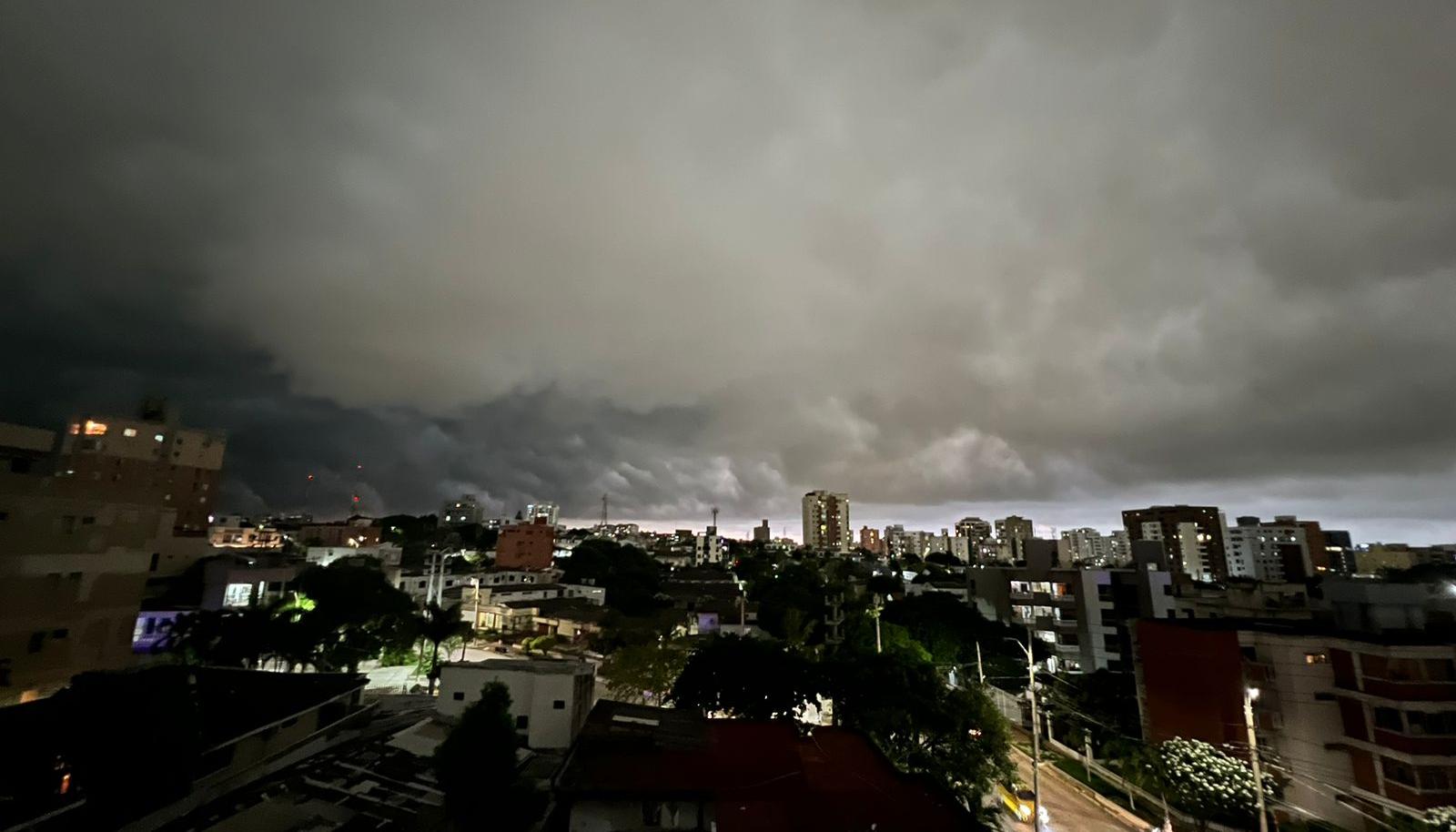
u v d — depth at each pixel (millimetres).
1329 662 42219
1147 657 49750
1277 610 67250
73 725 21906
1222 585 88062
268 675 38500
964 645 70750
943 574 142500
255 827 24609
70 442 80750
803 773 24125
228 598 64875
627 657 50312
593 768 23625
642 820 21781
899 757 35375
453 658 75250
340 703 37094
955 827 21531
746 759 25047
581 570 125750
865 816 21734
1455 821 29531
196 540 69188
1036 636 78312
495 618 91312
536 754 39094
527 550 138125
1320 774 40406
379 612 60656
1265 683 43562
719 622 89688
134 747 22422
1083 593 77312
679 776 23156
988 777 35719
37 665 38250
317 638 52281
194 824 24781
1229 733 43594
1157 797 41094
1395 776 38000
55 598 39438
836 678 38812
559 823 23141
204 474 91375
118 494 43875
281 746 31719
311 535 124625
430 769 31641
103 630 42000
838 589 95688
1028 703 60750
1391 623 45031
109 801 22219
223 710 31594
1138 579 75688
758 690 38531
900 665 39688
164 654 52906
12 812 21375
